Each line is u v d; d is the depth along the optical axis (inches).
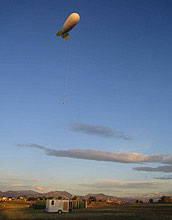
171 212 1974.7
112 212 1966.0
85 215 1556.3
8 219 1259.2
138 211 2144.4
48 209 1785.2
